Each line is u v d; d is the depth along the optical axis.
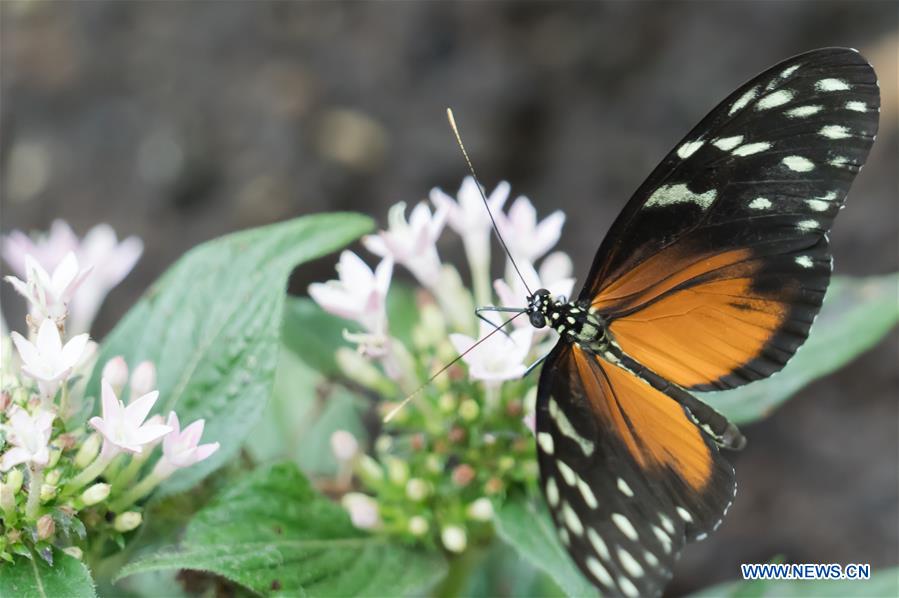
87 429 0.45
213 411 0.46
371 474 0.48
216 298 0.46
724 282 0.44
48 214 0.66
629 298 0.44
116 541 0.45
